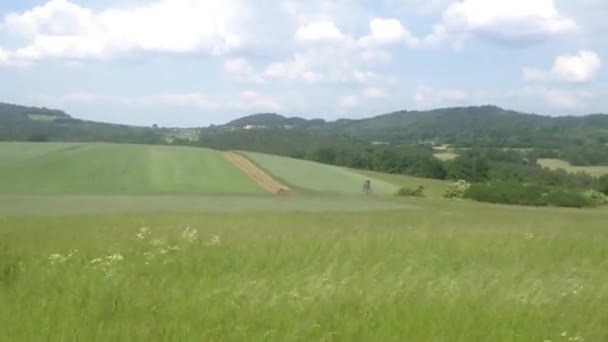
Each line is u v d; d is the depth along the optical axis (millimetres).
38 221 23453
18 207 38125
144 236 15164
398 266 11477
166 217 26828
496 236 18109
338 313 7840
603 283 10680
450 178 98562
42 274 9695
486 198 68125
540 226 25797
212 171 75125
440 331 7207
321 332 7086
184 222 23000
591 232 22656
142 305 8016
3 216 27969
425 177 98125
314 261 11586
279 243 14383
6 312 7398
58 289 8797
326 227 21656
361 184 77000
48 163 73250
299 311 7879
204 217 27000
